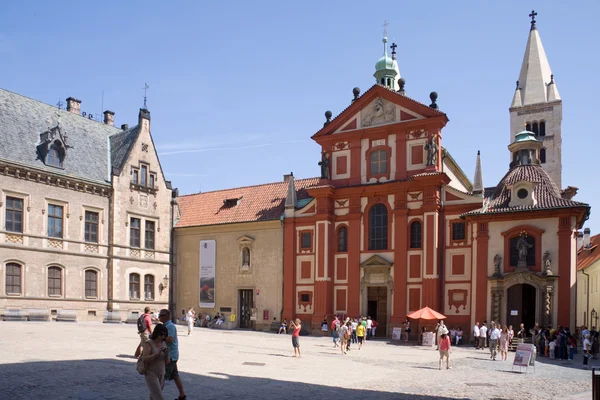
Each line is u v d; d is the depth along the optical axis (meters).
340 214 52.38
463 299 45.94
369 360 30.34
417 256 48.12
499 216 44.41
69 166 50.12
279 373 22.58
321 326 50.47
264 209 57.25
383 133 51.12
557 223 42.75
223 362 25.22
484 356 35.69
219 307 57.44
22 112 49.06
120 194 53.59
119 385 17.12
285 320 52.69
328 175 53.22
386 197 50.16
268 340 41.09
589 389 22.17
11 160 44.81
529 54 81.50
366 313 49.78
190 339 37.66
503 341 33.78
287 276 53.47
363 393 18.59
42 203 47.06
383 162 51.12
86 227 50.81
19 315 42.62
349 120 53.16
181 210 62.97
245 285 56.12
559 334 36.66
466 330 45.41
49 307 46.78
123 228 53.69
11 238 44.50
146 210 56.44
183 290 59.97
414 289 47.91
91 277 50.94
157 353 11.78
